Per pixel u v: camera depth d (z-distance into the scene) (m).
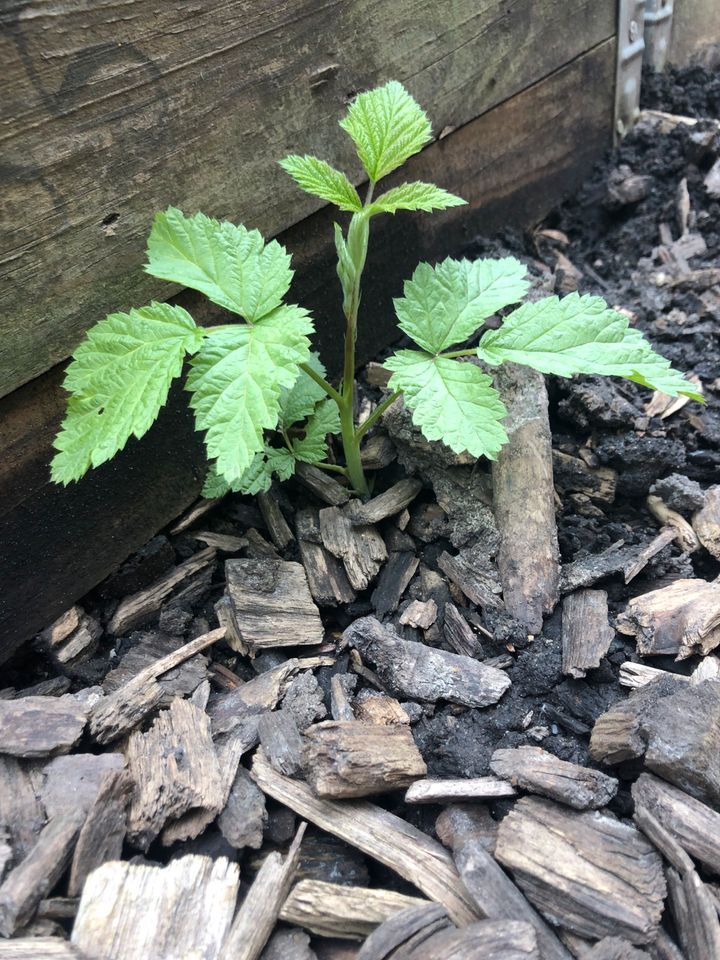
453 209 0.38
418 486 0.31
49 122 0.22
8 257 0.23
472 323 0.27
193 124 0.26
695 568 0.29
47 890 0.19
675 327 0.36
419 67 0.32
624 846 0.20
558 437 0.32
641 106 0.49
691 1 0.48
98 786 0.22
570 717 0.24
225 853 0.21
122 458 0.28
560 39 0.39
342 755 0.22
